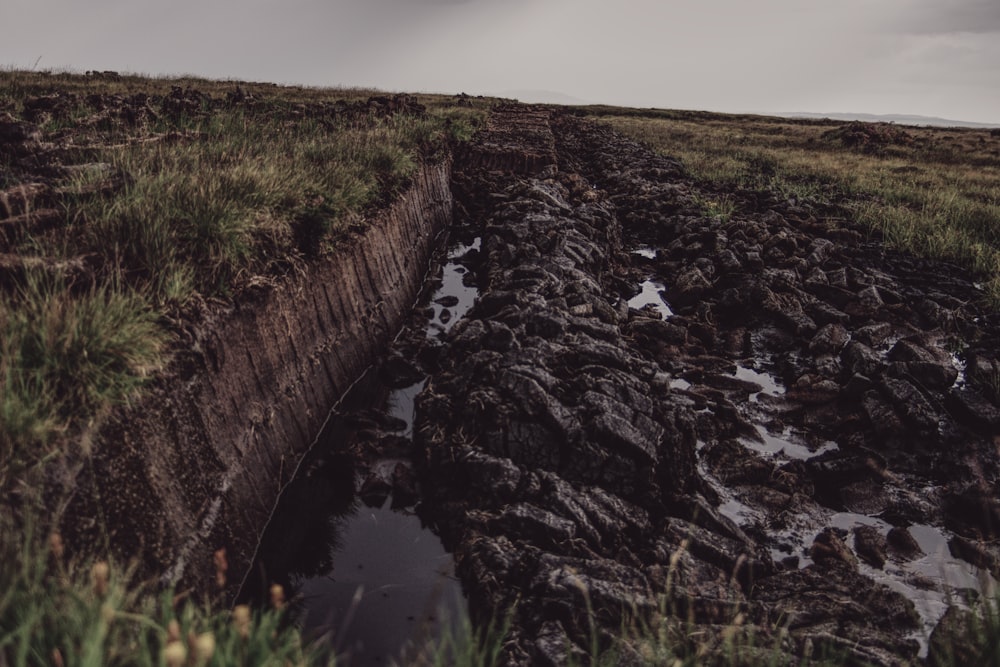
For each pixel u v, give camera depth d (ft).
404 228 36.04
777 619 14.01
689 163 78.33
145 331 13.85
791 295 36.04
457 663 11.02
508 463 18.60
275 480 18.37
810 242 44.60
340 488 19.63
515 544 16.07
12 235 15.70
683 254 45.21
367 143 39.70
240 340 17.54
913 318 33.96
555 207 49.78
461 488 18.90
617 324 31.94
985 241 45.01
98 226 16.79
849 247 44.93
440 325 32.96
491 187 59.36
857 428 24.82
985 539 19.07
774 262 41.16
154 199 18.84
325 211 25.75
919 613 15.48
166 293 15.75
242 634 8.21
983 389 26.35
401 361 27.30
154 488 12.66
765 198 57.77
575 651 12.33
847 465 21.80
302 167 28.55
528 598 14.26
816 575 16.38
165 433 13.42
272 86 99.09
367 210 31.32
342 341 24.98
